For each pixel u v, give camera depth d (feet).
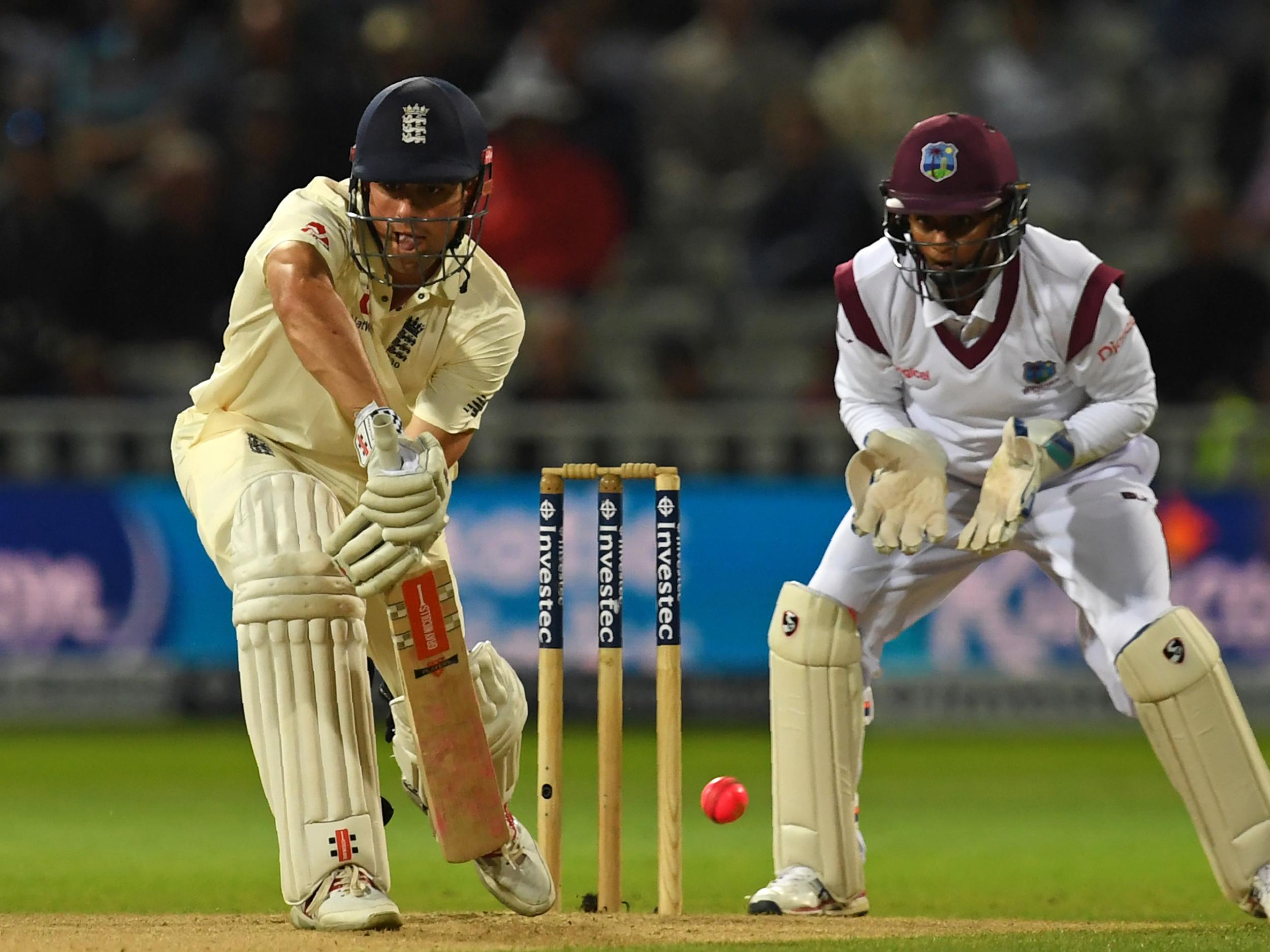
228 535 45.29
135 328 144.87
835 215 153.99
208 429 47.98
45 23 166.81
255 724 44.37
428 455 41.55
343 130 148.66
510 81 155.43
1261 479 132.36
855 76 161.79
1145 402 51.24
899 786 101.09
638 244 157.99
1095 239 160.35
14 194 142.51
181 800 92.99
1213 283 139.13
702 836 80.59
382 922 43.39
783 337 153.69
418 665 44.34
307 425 47.57
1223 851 50.26
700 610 131.03
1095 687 130.52
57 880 64.69
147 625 131.34
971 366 51.11
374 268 46.55
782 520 130.62
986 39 164.76
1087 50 166.71
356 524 41.27
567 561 129.80
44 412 134.41
